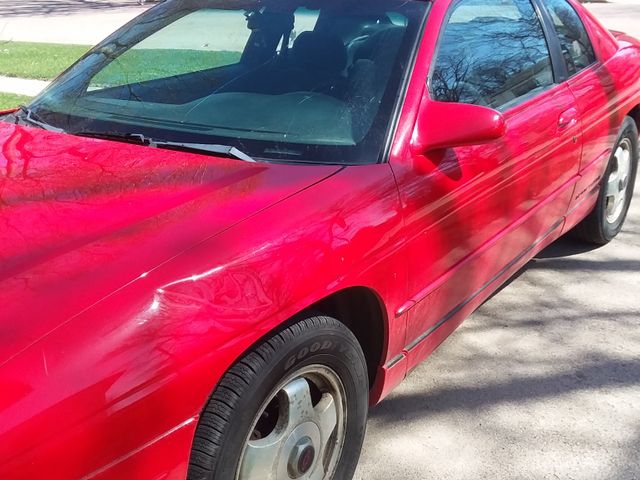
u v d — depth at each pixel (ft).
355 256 7.20
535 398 10.41
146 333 5.52
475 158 9.23
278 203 6.89
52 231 6.28
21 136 8.63
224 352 5.90
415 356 9.04
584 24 13.99
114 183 7.18
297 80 9.02
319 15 9.72
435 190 8.43
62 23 62.80
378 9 9.62
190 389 5.70
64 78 10.42
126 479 5.44
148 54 10.21
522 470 8.91
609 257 15.38
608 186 14.88
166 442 5.64
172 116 8.87
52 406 5.00
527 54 11.50
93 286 5.60
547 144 11.12
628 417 10.00
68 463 5.06
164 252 6.02
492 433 9.62
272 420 6.99
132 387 5.37
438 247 8.70
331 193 7.29
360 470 8.86
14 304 5.39
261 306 6.21
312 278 6.69
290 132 8.30
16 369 5.00
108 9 75.92
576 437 9.55
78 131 8.96
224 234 6.35
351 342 7.39
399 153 8.16
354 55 9.10
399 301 8.14
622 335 12.18
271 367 6.35
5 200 6.82
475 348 11.75
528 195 10.91
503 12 11.19
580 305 13.23
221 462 6.06
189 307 5.79
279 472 6.99
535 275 14.48
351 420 7.73
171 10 11.16
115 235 6.21
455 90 9.42
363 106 8.48
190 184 7.16
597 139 13.24
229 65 9.57
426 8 9.52
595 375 11.01
